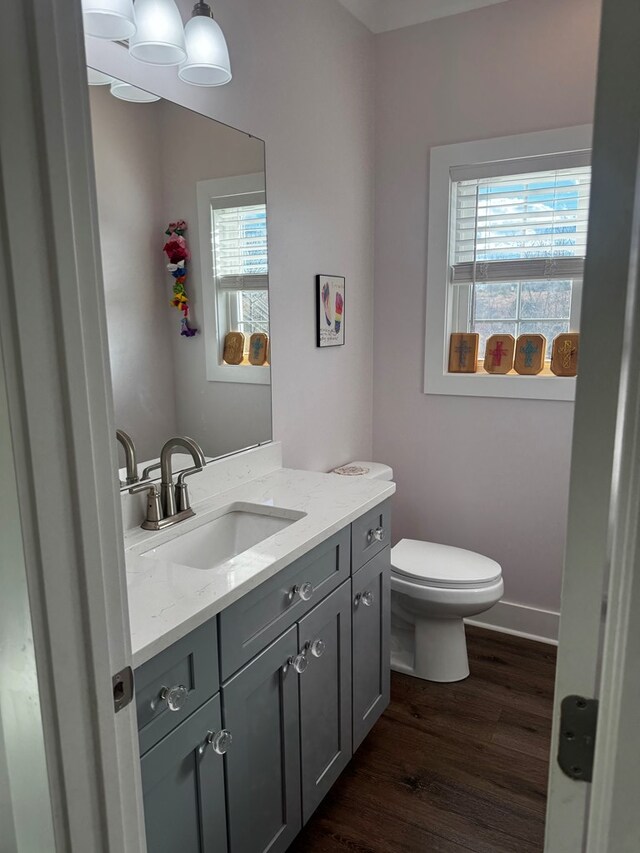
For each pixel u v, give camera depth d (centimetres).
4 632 75
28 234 66
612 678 50
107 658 80
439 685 245
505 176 261
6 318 65
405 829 176
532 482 273
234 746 135
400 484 306
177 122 175
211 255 192
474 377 278
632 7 45
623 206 47
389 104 279
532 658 265
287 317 231
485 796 188
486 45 255
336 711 183
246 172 203
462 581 229
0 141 63
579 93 241
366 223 284
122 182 160
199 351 190
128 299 165
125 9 133
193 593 126
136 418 169
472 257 276
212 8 183
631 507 47
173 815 119
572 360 260
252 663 139
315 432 256
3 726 80
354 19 260
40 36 64
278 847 155
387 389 301
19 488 68
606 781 51
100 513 78
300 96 227
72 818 78
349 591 185
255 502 188
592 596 53
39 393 69
